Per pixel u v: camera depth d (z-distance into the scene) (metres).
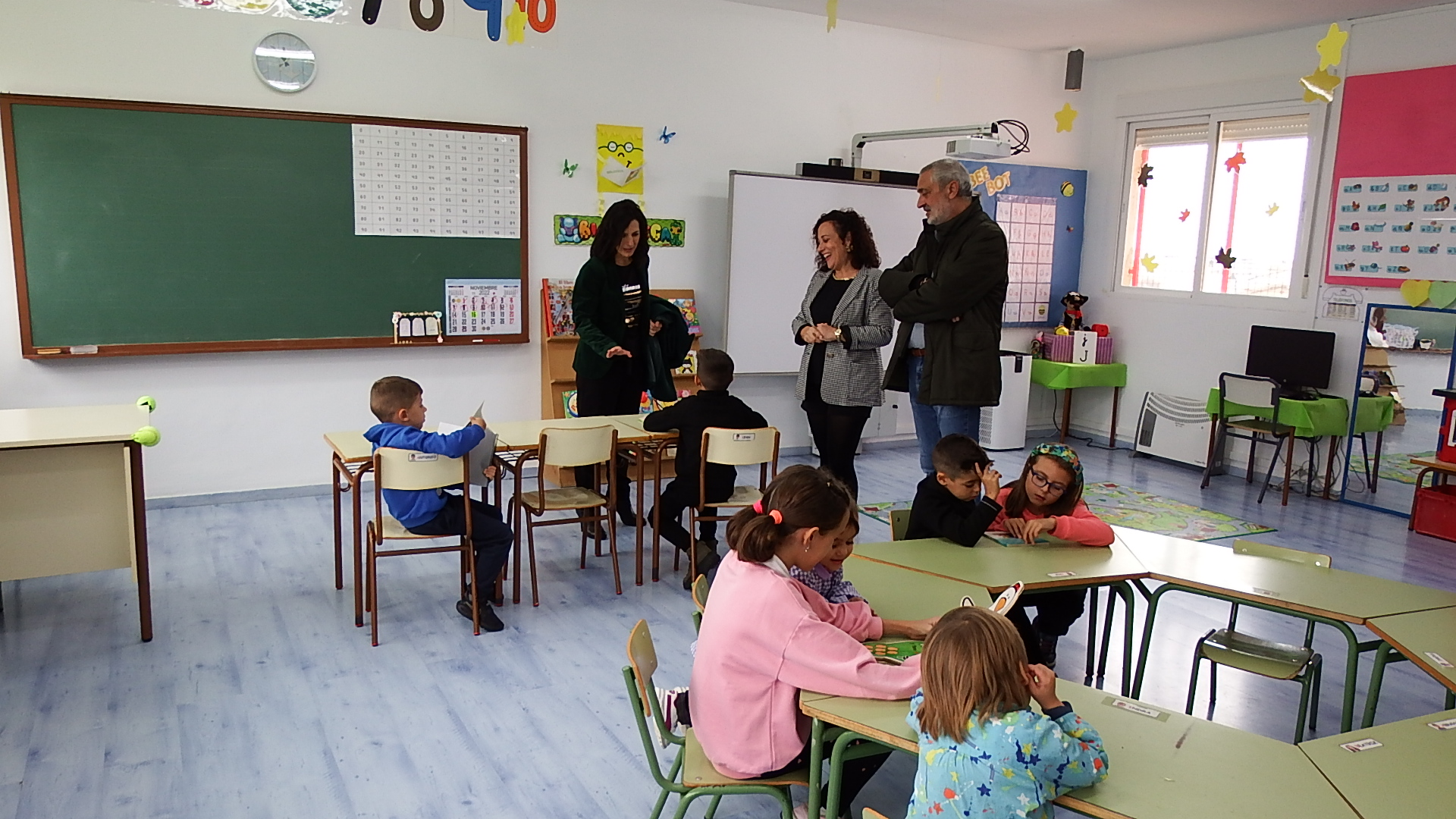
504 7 4.29
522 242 5.55
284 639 3.40
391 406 3.39
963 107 6.97
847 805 2.12
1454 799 1.55
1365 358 5.82
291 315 5.05
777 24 6.17
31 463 3.11
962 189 3.40
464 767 2.62
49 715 2.81
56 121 4.44
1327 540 5.07
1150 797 1.53
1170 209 7.05
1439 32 5.44
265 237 4.93
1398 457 5.63
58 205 4.50
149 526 4.66
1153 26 6.23
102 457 3.21
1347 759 1.67
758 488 4.28
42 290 4.52
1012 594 1.92
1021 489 3.07
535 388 5.78
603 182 5.77
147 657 3.22
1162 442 6.91
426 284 5.34
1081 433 7.76
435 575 4.11
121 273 4.66
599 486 4.79
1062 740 1.52
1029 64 7.18
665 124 5.91
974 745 1.52
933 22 6.32
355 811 2.40
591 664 3.28
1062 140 7.45
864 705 1.80
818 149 6.47
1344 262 5.94
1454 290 5.38
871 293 4.11
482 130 5.34
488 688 3.09
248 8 4.70
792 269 6.34
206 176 4.76
